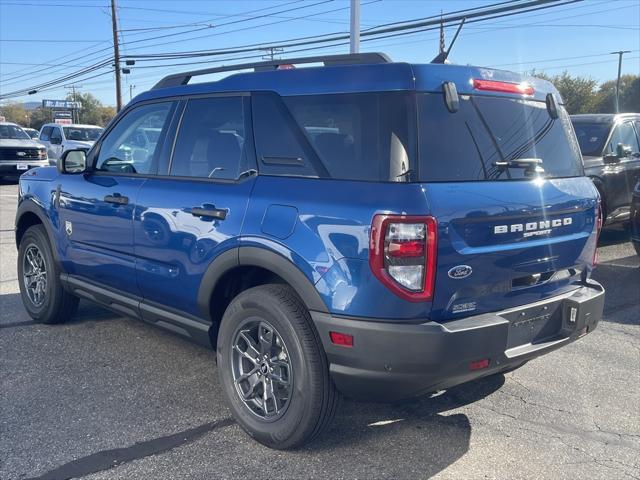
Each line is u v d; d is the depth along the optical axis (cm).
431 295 302
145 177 444
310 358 329
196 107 421
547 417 400
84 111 8644
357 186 317
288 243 331
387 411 405
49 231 530
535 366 486
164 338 534
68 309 554
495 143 343
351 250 306
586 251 389
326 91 346
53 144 2089
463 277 312
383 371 306
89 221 481
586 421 396
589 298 370
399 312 300
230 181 382
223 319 376
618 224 981
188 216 392
